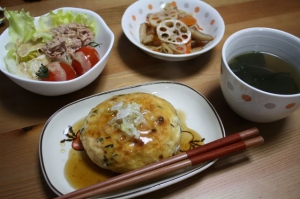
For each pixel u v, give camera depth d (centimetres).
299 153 31
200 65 41
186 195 27
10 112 33
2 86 36
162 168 26
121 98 31
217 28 42
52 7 48
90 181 28
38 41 39
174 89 36
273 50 34
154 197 27
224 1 53
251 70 32
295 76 32
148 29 44
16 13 37
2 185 27
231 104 32
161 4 47
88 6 49
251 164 30
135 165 27
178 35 41
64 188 26
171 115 30
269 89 30
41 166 26
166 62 41
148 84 35
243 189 28
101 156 27
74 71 36
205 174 29
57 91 32
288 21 49
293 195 28
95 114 30
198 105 34
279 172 29
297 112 35
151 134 28
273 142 32
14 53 36
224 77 30
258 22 49
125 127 27
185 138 32
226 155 28
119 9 49
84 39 39
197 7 46
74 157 29
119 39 44
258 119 31
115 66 40
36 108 34
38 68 36
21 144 31
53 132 31
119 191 26
